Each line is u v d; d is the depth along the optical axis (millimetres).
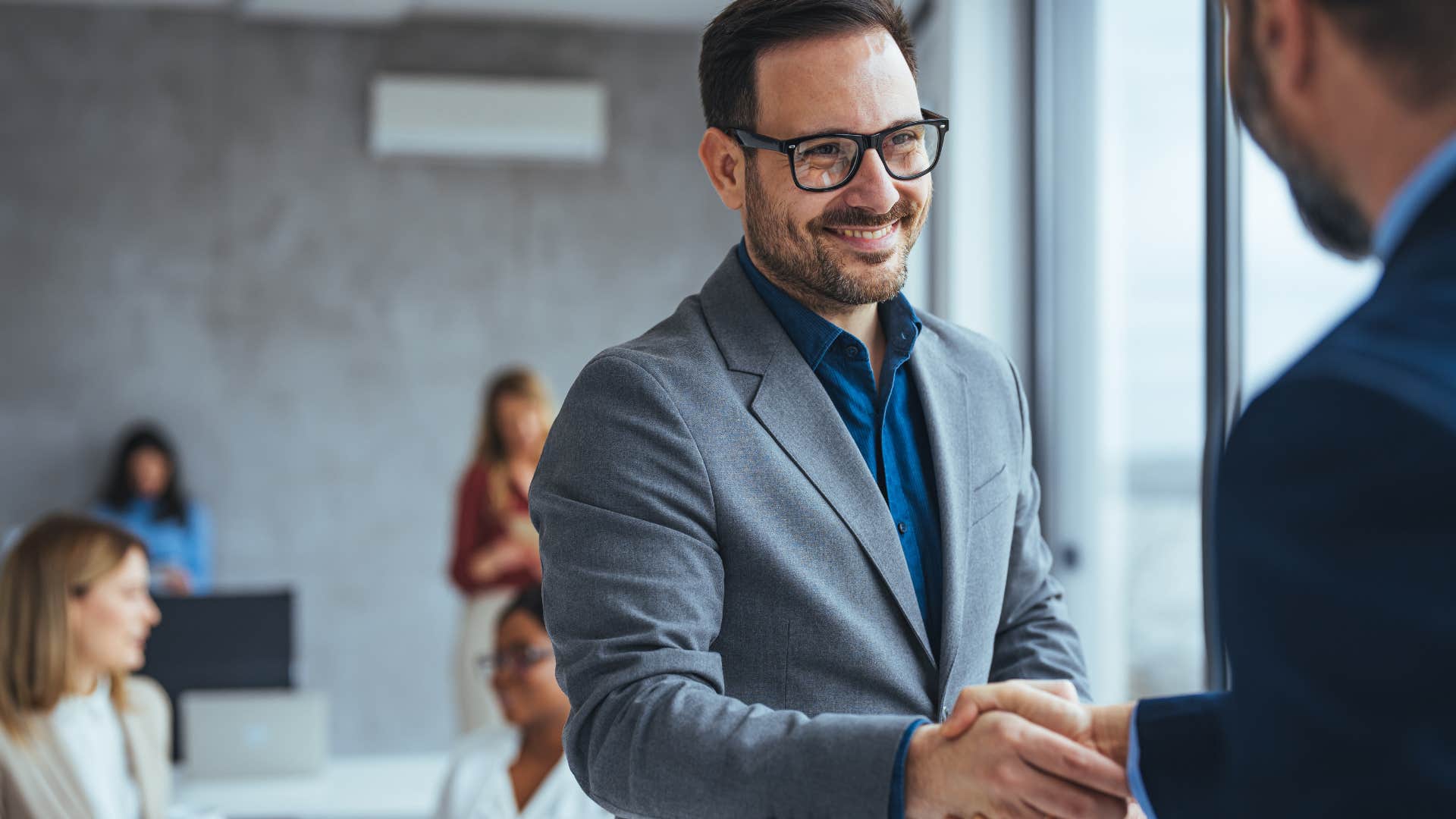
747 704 1148
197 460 6430
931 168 1229
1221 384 2801
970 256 4031
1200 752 905
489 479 4996
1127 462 5379
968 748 990
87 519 2781
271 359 6492
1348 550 640
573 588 1160
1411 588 620
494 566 4910
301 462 6492
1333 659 644
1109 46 4047
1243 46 768
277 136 6508
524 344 6641
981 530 1305
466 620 4918
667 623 1127
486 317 6621
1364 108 704
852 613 1188
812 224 1203
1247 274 2867
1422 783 613
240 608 4004
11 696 2689
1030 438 1465
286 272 6504
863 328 1305
